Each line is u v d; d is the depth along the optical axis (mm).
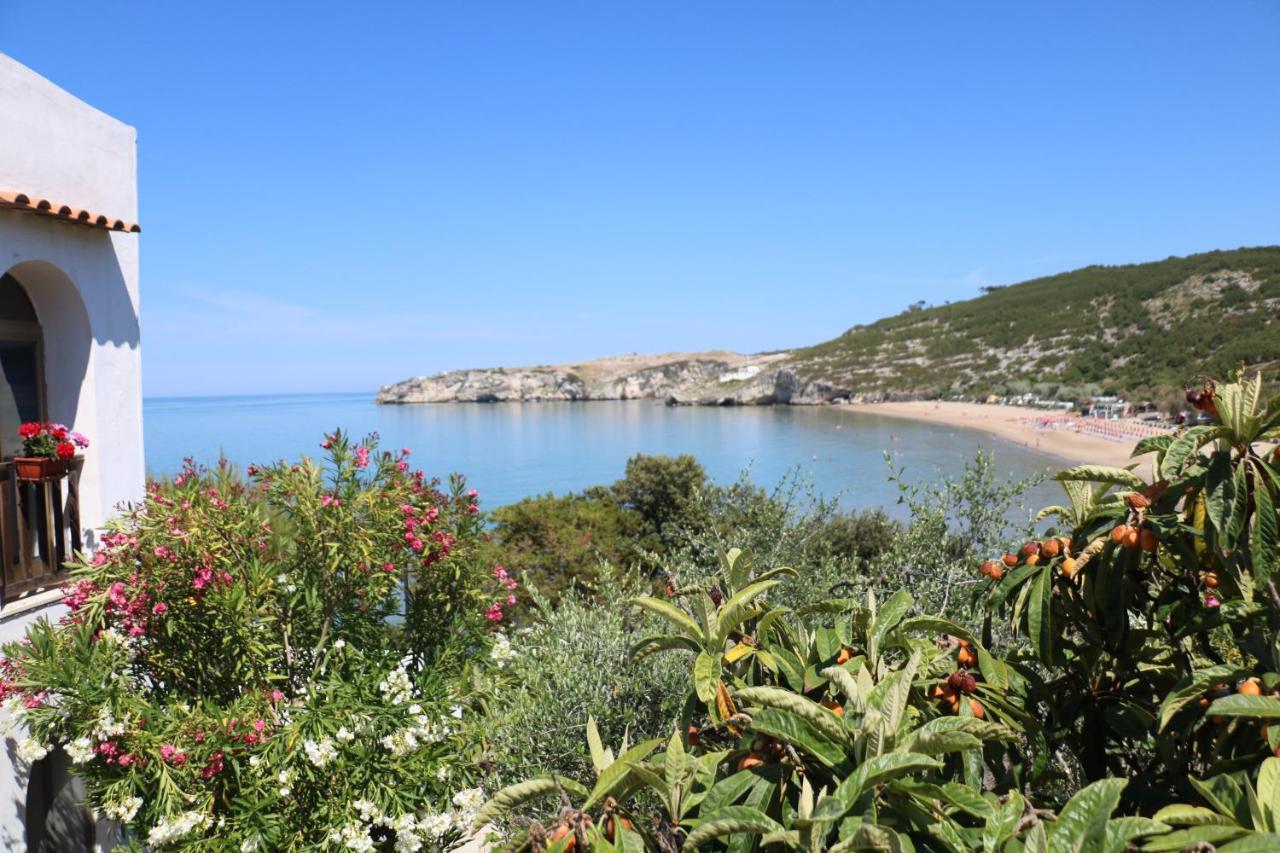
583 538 15883
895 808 1579
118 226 6000
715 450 63219
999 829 1539
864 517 10328
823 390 124812
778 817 1733
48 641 4305
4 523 5234
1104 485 2271
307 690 4473
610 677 4023
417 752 4383
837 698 2045
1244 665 2059
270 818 4109
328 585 4707
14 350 5797
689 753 2160
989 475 5121
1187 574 2201
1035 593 2070
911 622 2119
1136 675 2287
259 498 4727
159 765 4098
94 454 5984
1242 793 1486
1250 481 1830
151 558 4355
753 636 2314
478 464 59844
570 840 1690
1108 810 1369
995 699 2029
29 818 5262
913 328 145000
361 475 4766
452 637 4965
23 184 5410
